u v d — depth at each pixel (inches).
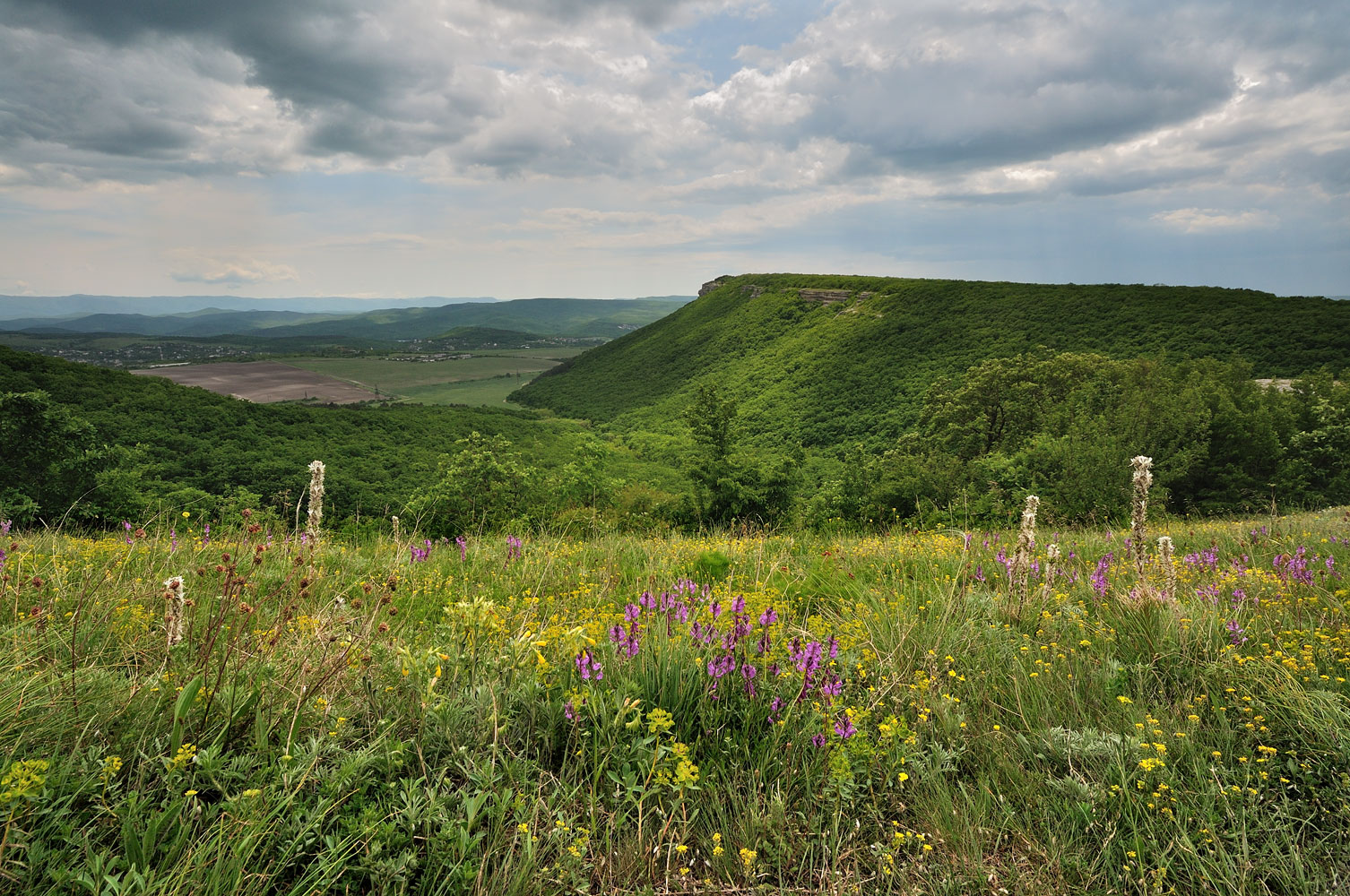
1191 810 82.0
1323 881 72.6
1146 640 133.0
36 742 76.4
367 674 102.0
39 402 837.8
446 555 255.0
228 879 62.5
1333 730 92.1
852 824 83.4
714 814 84.7
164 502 703.7
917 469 1083.3
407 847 72.3
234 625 106.6
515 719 97.4
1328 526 292.0
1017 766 93.6
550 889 69.9
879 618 154.4
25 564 159.5
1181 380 1536.7
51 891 58.4
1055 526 485.1
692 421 1213.7
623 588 195.6
